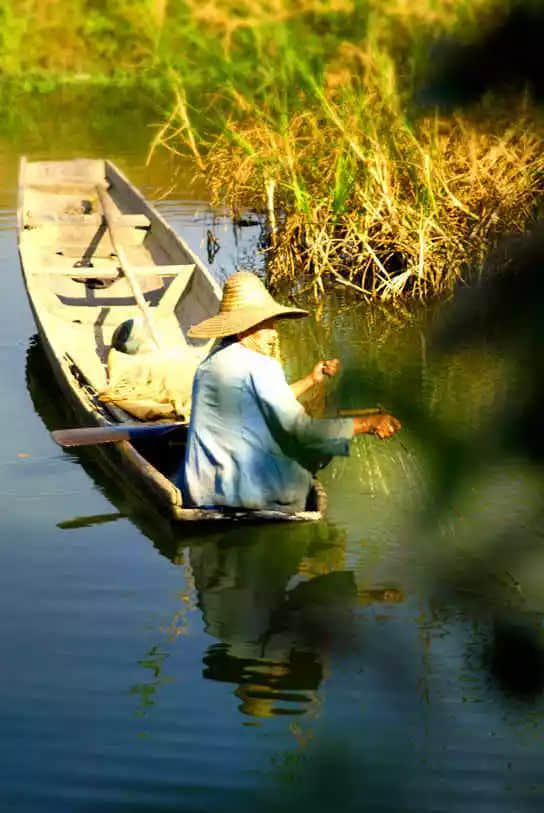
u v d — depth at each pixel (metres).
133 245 29.77
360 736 9.09
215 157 32.25
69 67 64.62
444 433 2.96
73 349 22.78
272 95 30.64
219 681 10.61
